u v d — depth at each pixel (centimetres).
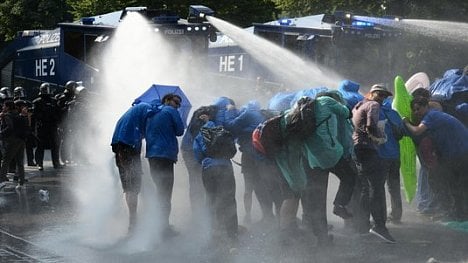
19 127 1465
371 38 1917
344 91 1052
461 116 1130
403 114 1091
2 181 1502
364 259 833
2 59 2853
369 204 939
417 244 912
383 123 936
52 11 4503
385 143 944
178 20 2039
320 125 865
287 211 920
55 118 1816
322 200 880
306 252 870
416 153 1103
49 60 2450
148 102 1061
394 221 1052
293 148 887
